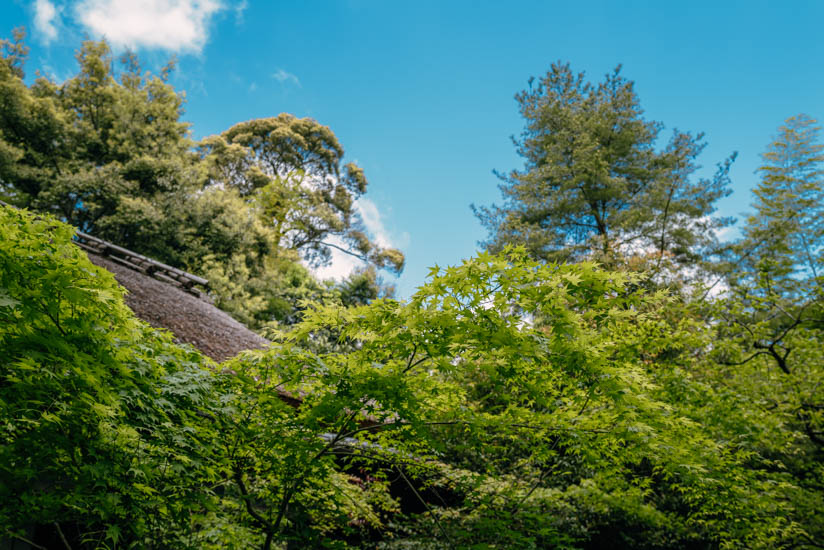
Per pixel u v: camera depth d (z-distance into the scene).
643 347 5.48
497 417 3.47
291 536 3.52
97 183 16.30
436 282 2.71
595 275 2.68
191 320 6.23
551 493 5.88
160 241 16.70
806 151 14.16
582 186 17.28
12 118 16.95
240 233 18.38
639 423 3.47
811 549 6.12
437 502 7.27
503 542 3.61
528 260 2.79
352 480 5.23
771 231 11.70
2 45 18.80
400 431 3.47
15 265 2.07
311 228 25.67
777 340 7.37
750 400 6.54
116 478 2.65
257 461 3.67
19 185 16.78
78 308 2.36
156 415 2.97
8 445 2.59
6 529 2.57
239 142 26.86
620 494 5.60
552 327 2.77
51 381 2.36
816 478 7.31
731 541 5.30
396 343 2.96
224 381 3.39
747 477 4.71
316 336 10.04
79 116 19.06
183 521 3.07
